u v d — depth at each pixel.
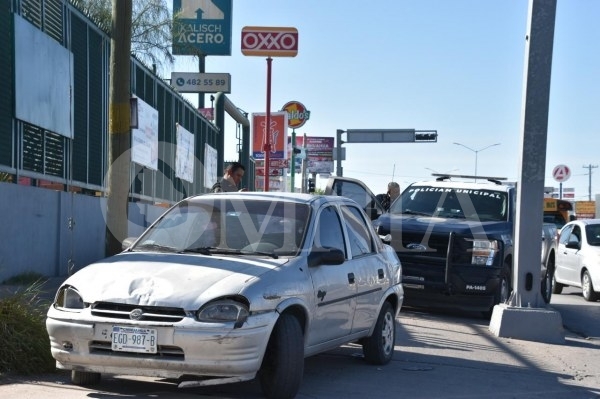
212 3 32.91
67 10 14.79
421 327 12.42
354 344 10.45
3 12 12.03
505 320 11.81
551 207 32.34
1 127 12.02
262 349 6.55
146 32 20.83
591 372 9.45
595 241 19.95
